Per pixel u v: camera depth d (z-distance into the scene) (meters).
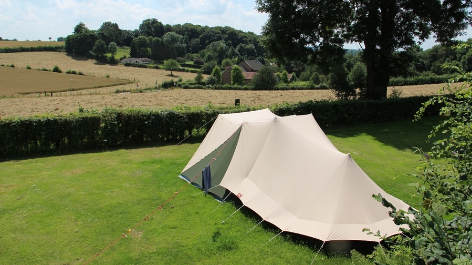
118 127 14.55
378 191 7.31
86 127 13.95
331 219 6.84
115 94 41.22
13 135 12.66
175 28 157.00
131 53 111.50
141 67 88.62
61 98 36.31
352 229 6.64
